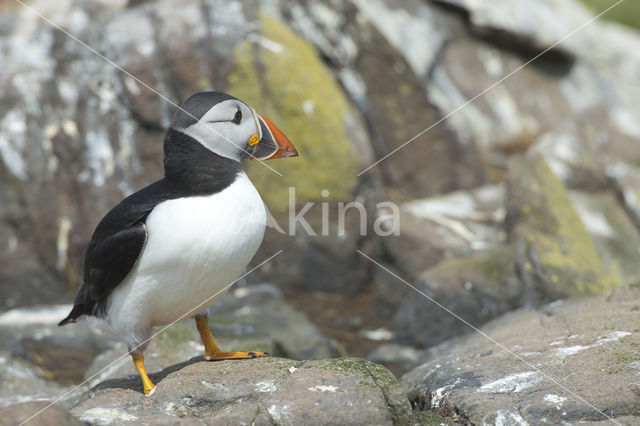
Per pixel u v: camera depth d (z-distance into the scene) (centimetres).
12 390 822
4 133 1182
